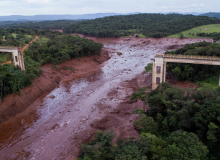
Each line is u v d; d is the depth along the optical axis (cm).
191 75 7312
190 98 3972
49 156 3972
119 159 2756
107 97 6919
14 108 5716
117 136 4366
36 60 9156
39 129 4966
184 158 2716
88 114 5706
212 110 3148
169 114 3747
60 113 5806
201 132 3281
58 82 8475
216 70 6919
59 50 10494
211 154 3106
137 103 5981
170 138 3141
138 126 4188
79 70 10312
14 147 4250
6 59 8300
